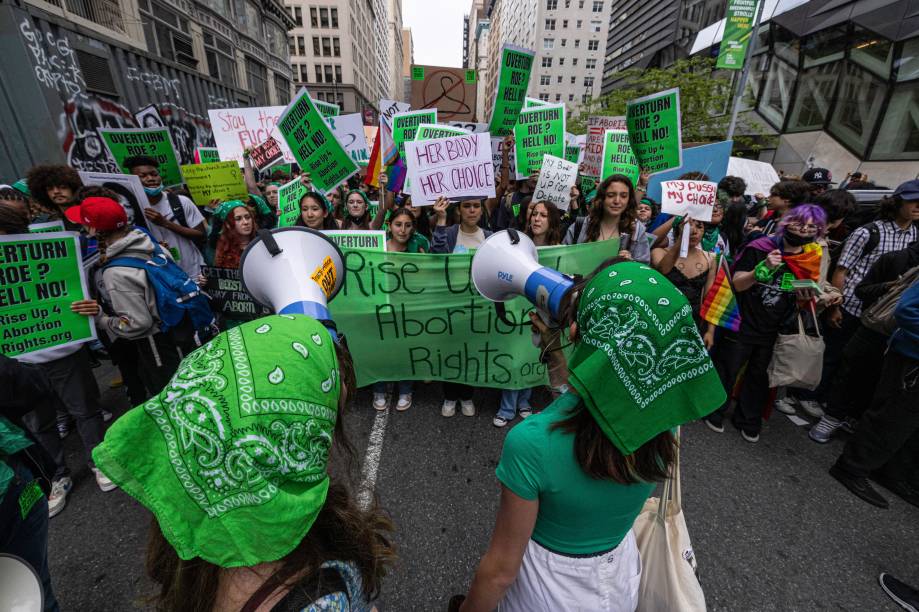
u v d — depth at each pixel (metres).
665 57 30.34
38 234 1.84
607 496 0.77
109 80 6.38
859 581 1.83
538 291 1.03
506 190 4.88
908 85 13.65
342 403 0.78
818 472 2.51
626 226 3.01
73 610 1.65
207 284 2.66
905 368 2.06
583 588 0.84
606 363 0.64
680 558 1.09
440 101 5.97
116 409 3.02
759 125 19.66
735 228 4.23
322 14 45.56
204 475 0.47
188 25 10.62
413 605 1.68
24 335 1.84
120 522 2.05
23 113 4.90
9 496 1.15
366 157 5.78
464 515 2.12
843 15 15.73
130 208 3.17
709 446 2.74
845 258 2.98
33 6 5.01
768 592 1.78
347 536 0.63
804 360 2.43
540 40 55.25
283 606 0.51
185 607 0.56
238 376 0.49
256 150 4.61
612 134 4.18
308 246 1.01
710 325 2.78
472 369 2.90
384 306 2.79
